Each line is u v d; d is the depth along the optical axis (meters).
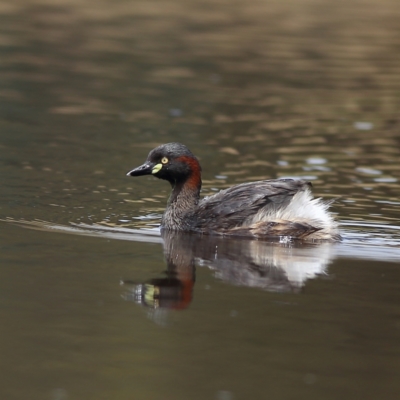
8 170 17.55
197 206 14.22
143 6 42.44
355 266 12.25
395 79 29.03
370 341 9.50
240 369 8.74
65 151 19.42
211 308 10.44
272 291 11.09
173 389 8.27
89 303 10.46
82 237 13.41
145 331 9.66
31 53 31.48
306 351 9.20
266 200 13.83
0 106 23.92
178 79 28.36
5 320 9.81
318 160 19.06
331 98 26.11
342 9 42.56
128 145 20.09
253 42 34.69
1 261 11.95
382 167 18.61
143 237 13.66
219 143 20.50
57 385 8.28
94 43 33.69
